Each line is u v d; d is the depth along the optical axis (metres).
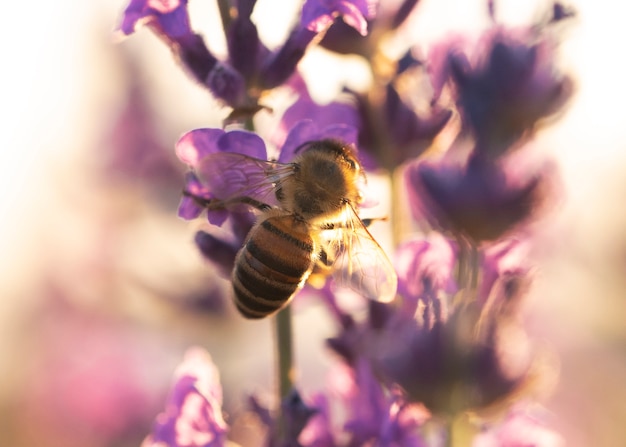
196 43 0.14
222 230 0.15
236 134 0.14
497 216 0.14
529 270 0.14
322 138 0.14
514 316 0.14
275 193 0.15
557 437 0.15
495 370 0.14
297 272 0.14
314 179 0.15
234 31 0.14
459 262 0.14
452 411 0.14
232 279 0.15
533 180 0.14
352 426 0.14
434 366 0.14
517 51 0.14
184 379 0.14
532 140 0.14
